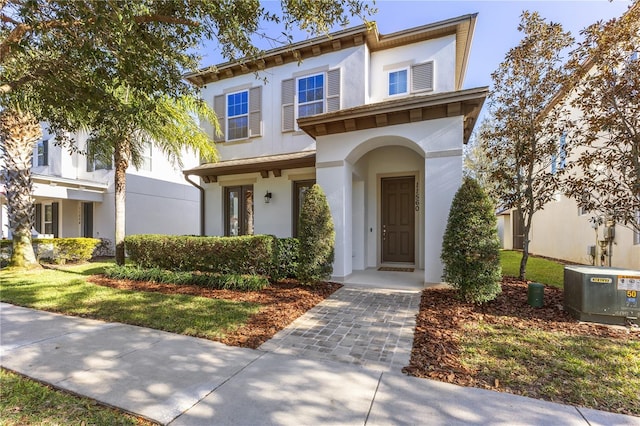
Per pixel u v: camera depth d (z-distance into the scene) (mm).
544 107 6551
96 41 3369
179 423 2414
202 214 11484
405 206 9445
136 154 10383
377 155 9359
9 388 2922
